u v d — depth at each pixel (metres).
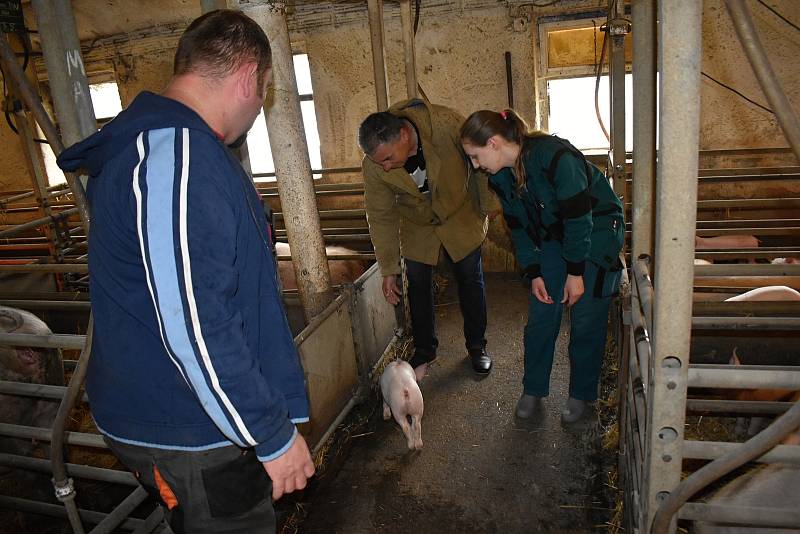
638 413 1.56
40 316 3.59
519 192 2.39
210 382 1.07
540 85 4.70
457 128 2.80
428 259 3.06
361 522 2.32
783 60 4.08
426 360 3.31
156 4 5.08
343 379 2.93
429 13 4.61
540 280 2.58
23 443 2.57
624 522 2.14
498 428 2.82
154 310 1.16
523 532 2.21
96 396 1.28
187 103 1.20
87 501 2.56
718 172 3.99
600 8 4.35
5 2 2.11
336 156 5.13
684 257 1.06
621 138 3.32
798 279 2.83
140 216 1.05
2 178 5.99
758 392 2.26
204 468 1.25
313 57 4.92
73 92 1.75
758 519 1.19
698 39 0.95
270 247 1.41
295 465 1.21
